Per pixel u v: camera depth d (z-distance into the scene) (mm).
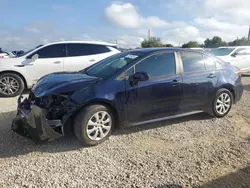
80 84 4215
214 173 3504
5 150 3982
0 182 3170
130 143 4367
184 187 3172
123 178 3332
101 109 4215
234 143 4457
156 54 4875
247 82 11141
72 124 4199
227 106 5781
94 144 4223
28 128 3982
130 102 4469
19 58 8125
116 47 9328
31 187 3094
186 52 5281
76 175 3369
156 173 3463
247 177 3432
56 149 4074
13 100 7383
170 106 4938
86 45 8844
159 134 4773
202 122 5449
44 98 4094
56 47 8508
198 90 5246
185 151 4121
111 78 4395
